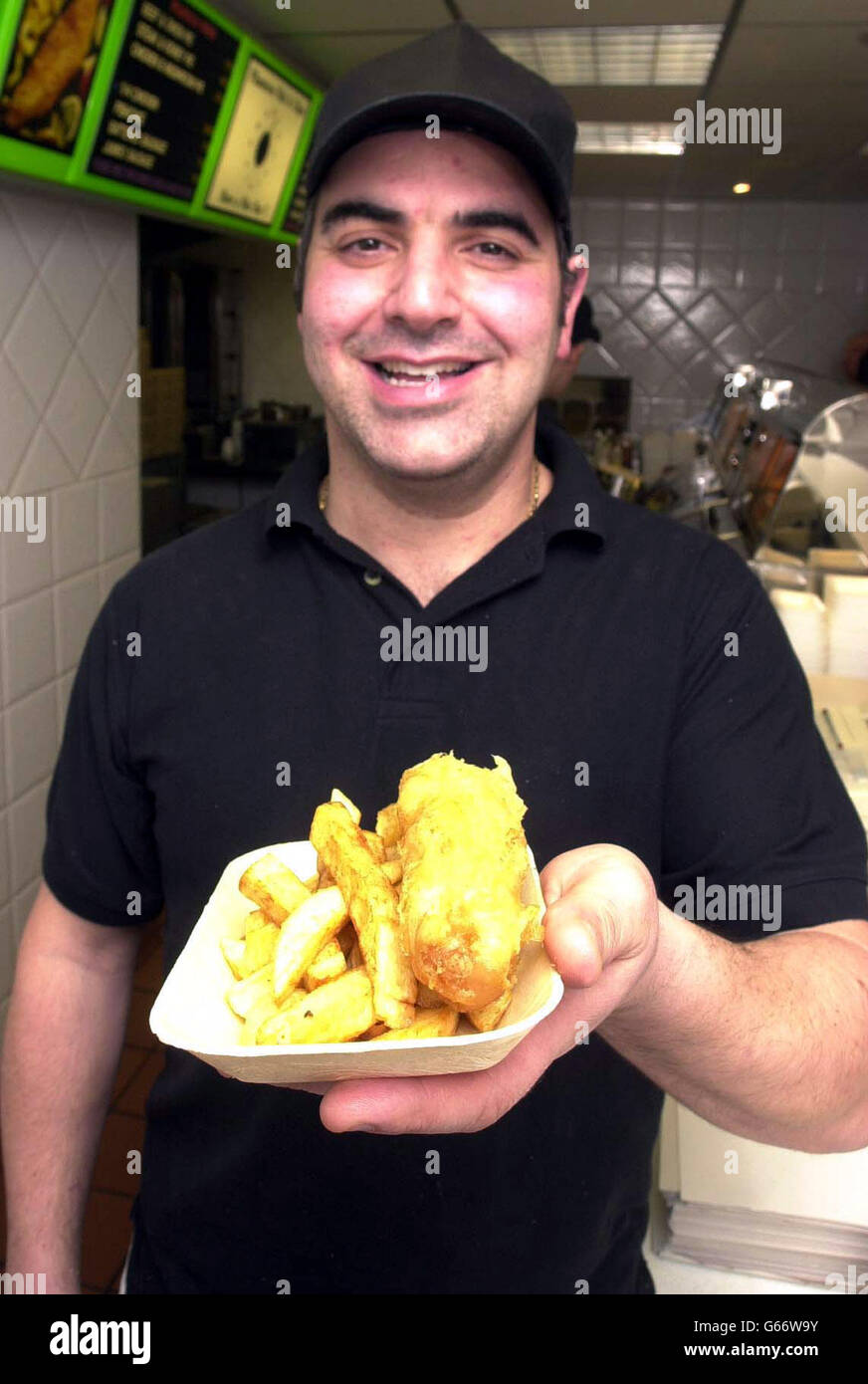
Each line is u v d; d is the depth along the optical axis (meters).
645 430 8.34
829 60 3.87
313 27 3.66
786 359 8.11
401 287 1.24
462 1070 0.78
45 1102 1.53
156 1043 3.31
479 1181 1.30
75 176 2.95
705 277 8.05
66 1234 1.53
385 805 1.36
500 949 0.75
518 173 1.28
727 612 1.42
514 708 1.37
